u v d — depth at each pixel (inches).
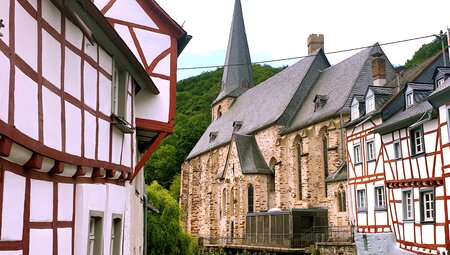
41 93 286.0
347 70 1980.8
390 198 1084.5
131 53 471.8
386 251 1105.4
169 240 1145.4
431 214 924.6
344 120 1702.8
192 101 4945.9
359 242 1235.9
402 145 1032.2
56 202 323.6
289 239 1625.2
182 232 1227.9
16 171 261.9
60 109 320.2
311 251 1467.8
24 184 272.2
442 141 865.5
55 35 313.9
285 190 2047.2
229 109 3102.9
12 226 254.5
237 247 1945.1
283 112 2137.1
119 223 507.8
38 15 284.4
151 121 644.7
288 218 1651.1
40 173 297.1
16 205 260.2
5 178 246.4
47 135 294.7
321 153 1865.2
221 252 2063.2
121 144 502.9
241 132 2464.3
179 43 713.0
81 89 368.8
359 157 1274.6
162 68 666.2
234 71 3221.0
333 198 1608.0
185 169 3110.2
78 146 358.0
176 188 3432.6
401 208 1031.6
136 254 693.9
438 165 892.0
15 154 252.2
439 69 989.8
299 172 2006.6
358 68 1882.4
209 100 4810.5
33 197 284.7
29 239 277.3
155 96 654.5
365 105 1315.2
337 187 1593.3
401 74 1425.9
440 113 871.1
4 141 233.6
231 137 2348.7
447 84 861.2
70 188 352.2
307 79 2256.4
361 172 1252.5
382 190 1147.3
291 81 2374.5
